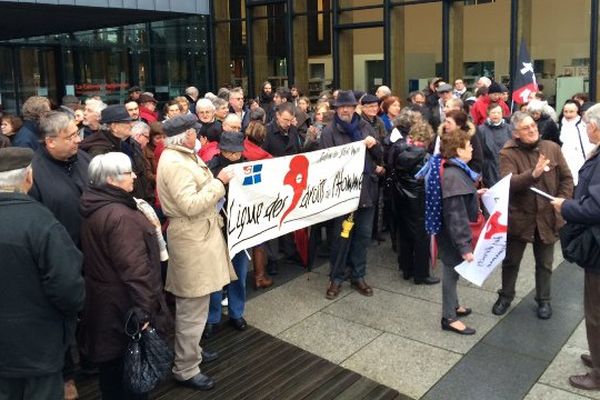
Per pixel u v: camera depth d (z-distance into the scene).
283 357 4.51
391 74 12.53
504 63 11.18
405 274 6.06
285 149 6.47
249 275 6.30
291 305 5.50
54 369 2.82
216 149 5.23
